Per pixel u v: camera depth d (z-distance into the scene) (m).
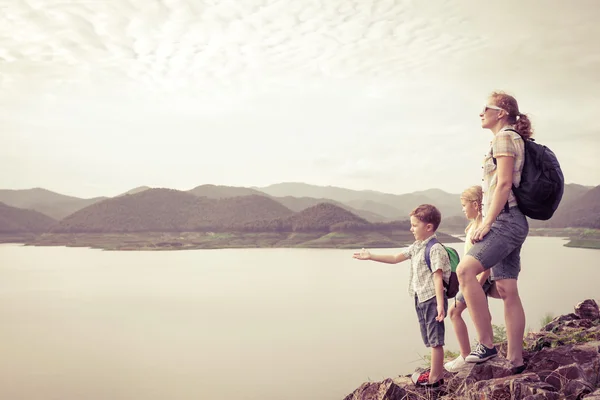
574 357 3.16
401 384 3.58
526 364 3.29
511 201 3.20
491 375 3.17
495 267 3.33
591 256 117.69
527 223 3.22
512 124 3.36
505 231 3.14
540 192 3.05
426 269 3.29
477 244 3.22
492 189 3.33
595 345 3.27
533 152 3.11
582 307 4.94
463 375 3.29
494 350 3.29
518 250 3.32
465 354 3.59
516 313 3.27
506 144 3.12
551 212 3.12
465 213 3.94
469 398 2.91
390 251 167.38
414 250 3.39
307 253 190.75
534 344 3.88
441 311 3.11
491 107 3.39
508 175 3.09
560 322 4.90
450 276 3.24
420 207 3.37
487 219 3.14
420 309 3.32
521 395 2.70
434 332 3.21
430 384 3.24
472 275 3.19
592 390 2.64
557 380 2.85
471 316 3.27
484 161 3.42
